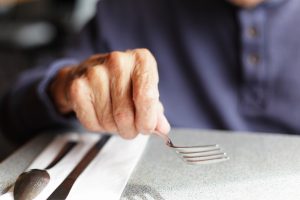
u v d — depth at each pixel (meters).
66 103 0.70
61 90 0.70
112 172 0.55
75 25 2.24
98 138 0.67
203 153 0.56
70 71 0.70
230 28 0.92
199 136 0.68
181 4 0.97
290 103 0.89
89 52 1.02
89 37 1.04
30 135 0.77
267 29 0.89
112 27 1.02
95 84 0.57
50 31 2.21
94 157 0.59
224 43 0.93
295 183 0.51
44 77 0.75
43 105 0.72
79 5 2.28
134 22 1.01
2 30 2.14
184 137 0.67
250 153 0.60
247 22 0.88
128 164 0.57
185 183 0.52
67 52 1.02
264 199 0.48
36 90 0.73
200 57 0.95
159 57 0.98
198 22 0.95
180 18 0.97
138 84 0.53
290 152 0.60
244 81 0.90
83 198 0.49
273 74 0.89
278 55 0.89
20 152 0.62
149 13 1.00
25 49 2.16
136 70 0.55
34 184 0.50
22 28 2.13
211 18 0.94
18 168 0.57
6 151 0.77
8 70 2.39
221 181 0.52
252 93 0.90
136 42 1.01
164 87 0.98
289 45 0.89
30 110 0.74
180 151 0.56
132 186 0.52
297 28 0.88
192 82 0.96
